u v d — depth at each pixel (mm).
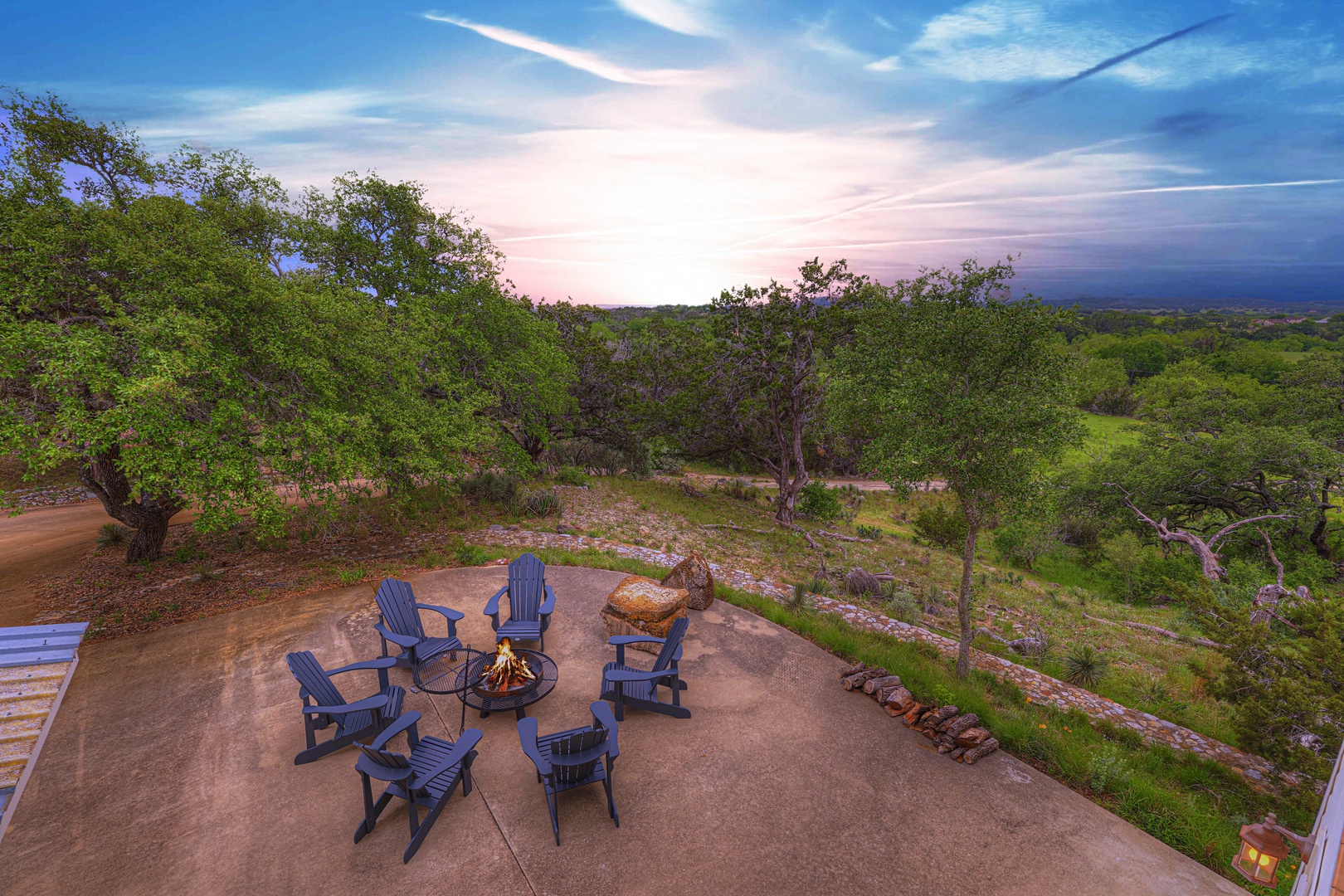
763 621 9539
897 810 5418
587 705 6832
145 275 8680
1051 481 8141
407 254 16344
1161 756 7457
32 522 16000
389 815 5121
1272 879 3578
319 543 13086
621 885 4469
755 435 29141
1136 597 22828
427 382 13883
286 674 7332
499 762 5809
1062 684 10070
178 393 7727
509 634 7699
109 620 8789
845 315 23406
